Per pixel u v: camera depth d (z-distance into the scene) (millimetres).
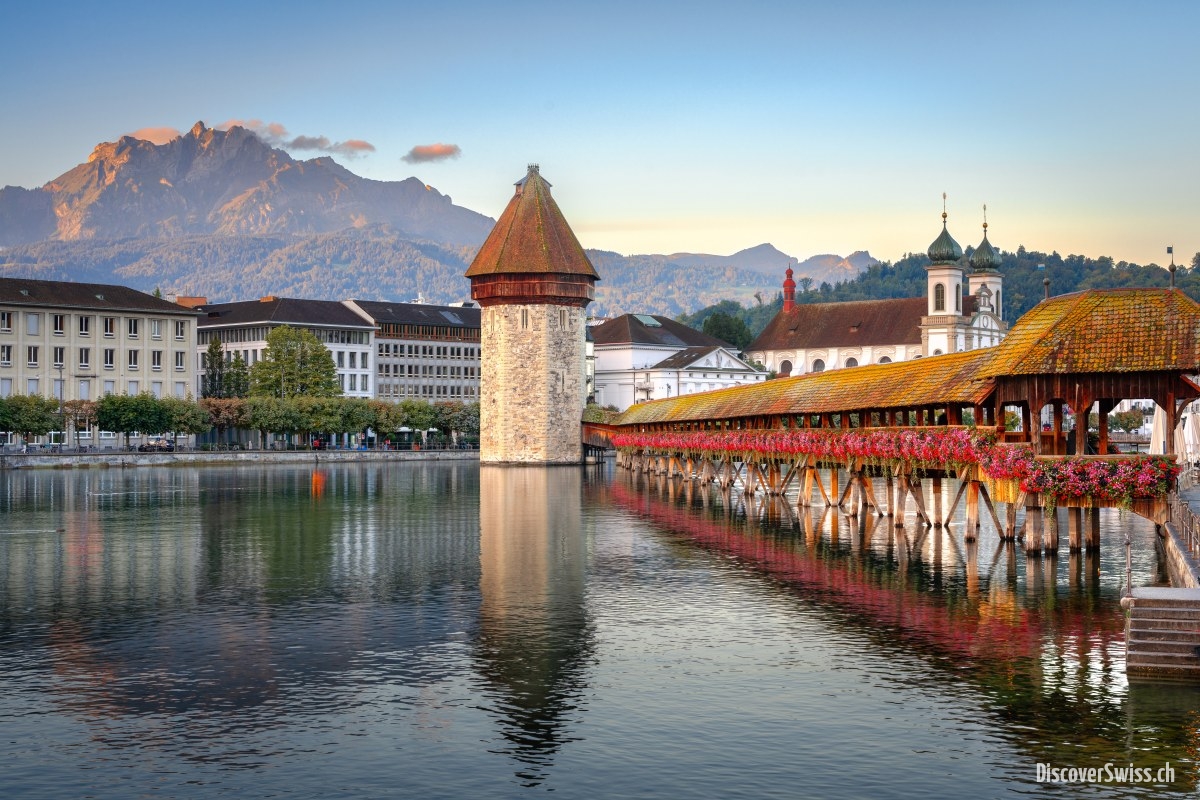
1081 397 49688
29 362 183875
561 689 33781
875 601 45781
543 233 170875
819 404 77688
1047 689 32906
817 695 32875
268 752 28875
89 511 87188
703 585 50031
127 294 197875
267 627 42000
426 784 26891
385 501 97000
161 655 37875
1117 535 65688
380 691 33719
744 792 26328
